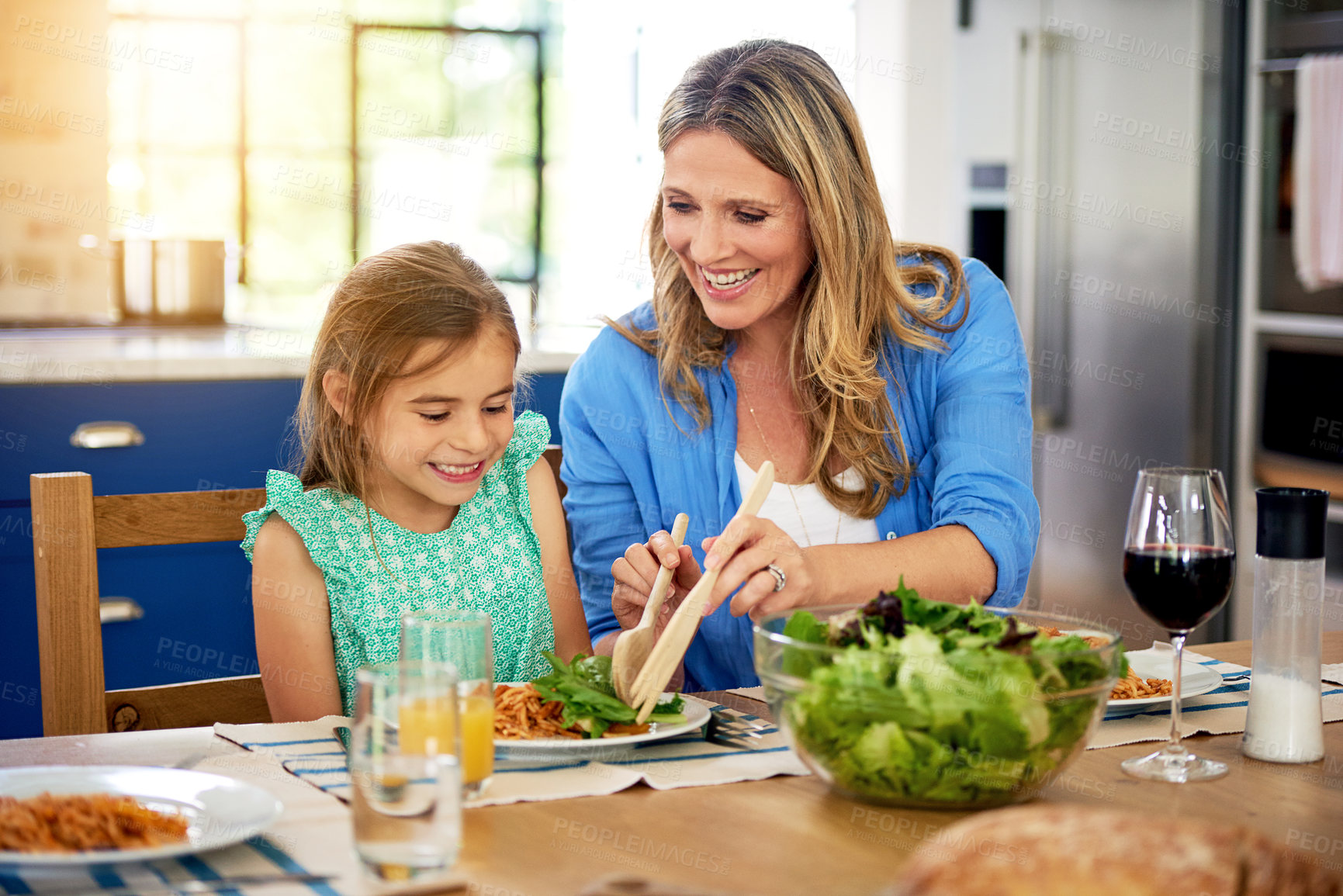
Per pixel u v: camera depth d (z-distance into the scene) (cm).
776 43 140
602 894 60
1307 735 91
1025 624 95
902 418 149
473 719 81
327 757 91
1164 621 91
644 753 92
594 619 153
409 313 123
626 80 347
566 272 350
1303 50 274
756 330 151
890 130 314
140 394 222
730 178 131
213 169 325
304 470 139
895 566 122
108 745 93
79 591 115
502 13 338
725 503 150
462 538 141
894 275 145
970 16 305
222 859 71
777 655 82
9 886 67
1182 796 83
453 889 67
